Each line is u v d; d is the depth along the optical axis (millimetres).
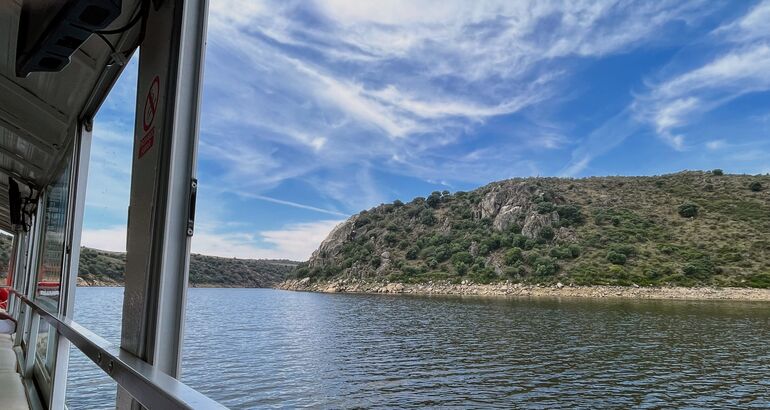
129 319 1470
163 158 1307
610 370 34562
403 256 103625
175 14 1318
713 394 28156
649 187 97500
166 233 1248
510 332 49844
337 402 26219
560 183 105312
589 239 85438
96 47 2043
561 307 65125
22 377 4062
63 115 3027
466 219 106375
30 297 5523
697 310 59625
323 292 102125
